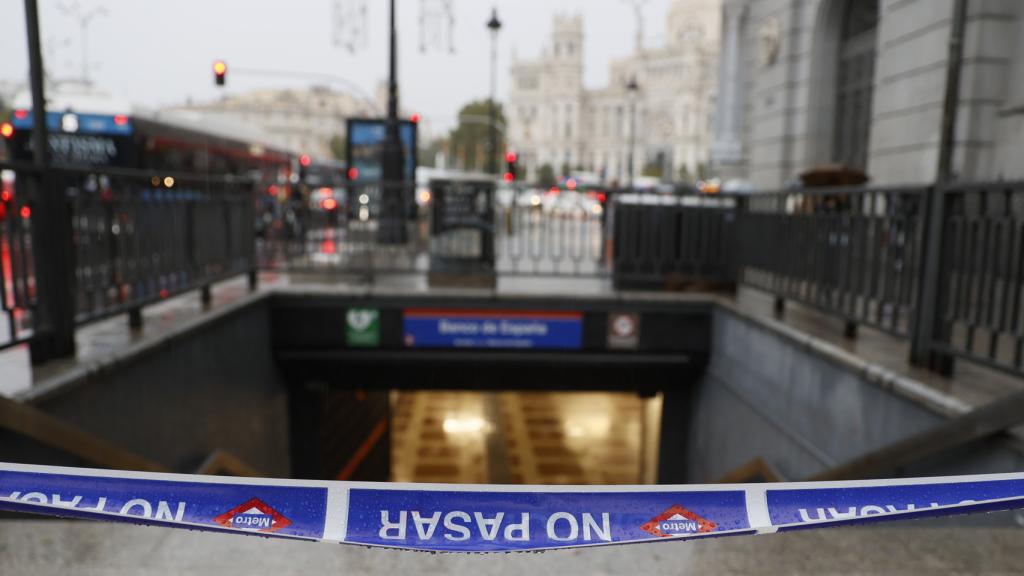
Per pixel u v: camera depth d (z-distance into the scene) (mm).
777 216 5922
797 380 4953
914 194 4004
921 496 1296
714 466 6773
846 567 2082
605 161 170250
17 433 2803
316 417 7426
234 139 17625
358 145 16172
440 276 7262
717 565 2072
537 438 13297
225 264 6012
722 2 22438
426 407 15273
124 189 4328
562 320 6848
